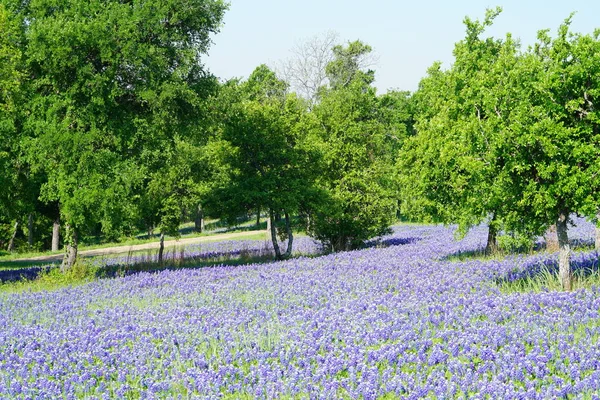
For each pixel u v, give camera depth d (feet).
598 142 40.16
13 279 86.02
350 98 112.16
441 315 38.58
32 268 106.63
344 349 31.94
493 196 43.21
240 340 34.71
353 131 103.19
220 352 32.63
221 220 96.78
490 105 43.29
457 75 62.75
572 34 41.45
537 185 41.83
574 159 40.09
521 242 57.21
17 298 57.21
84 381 29.19
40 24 70.90
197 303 49.06
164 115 74.95
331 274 62.80
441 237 116.67
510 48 63.21
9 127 73.61
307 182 95.30
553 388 24.75
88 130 76.89
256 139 91.20
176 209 94.58
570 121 41.22
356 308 42.70
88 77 72.90
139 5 74.90
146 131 76.23
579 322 34.65
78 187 72.49
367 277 58.08
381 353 30.89
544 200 40.91
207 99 85.15
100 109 73.51
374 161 106.22
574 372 26.35
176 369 29.96
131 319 43.37
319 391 25.64
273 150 91.56
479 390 25.09
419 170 68.85
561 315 35.88
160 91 75.41
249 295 51.01
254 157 94.38
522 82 43.09
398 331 34.81
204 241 165.17
